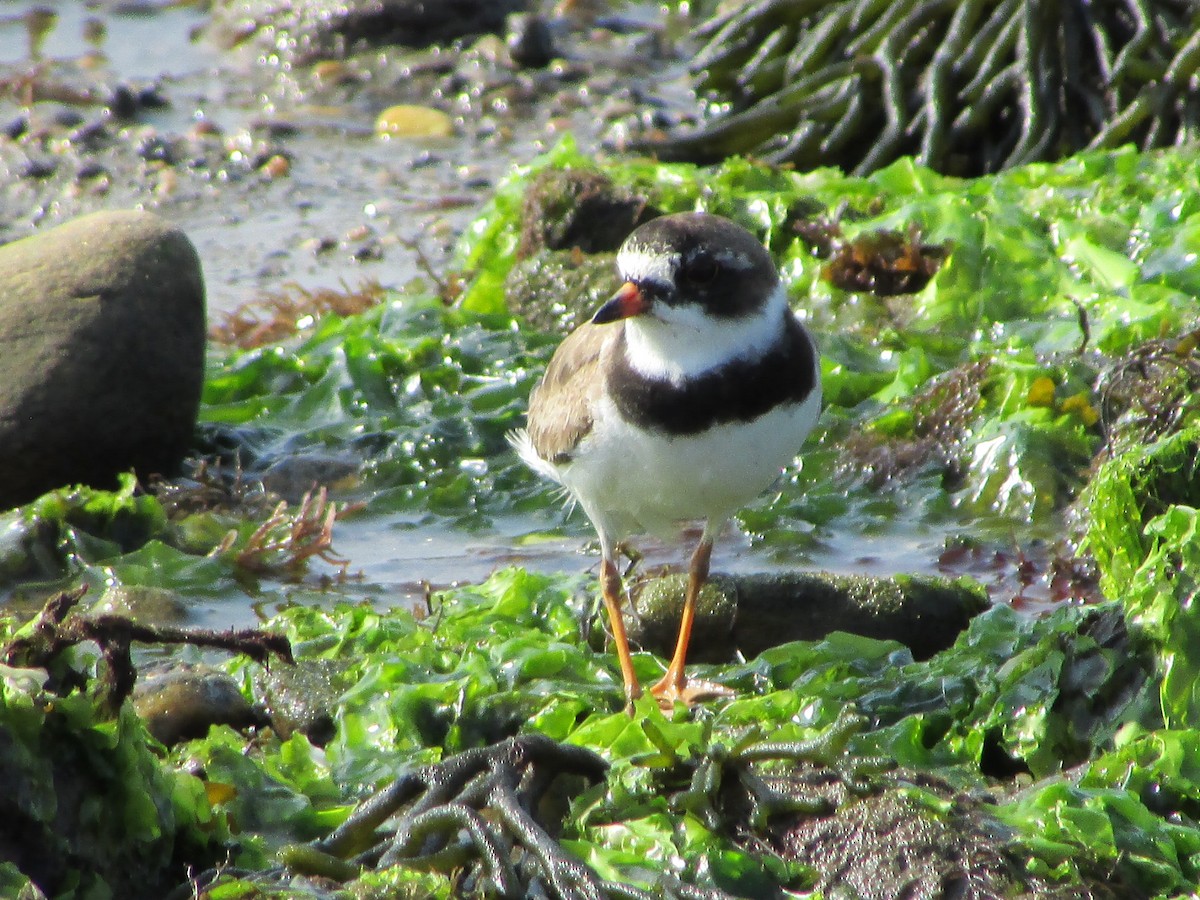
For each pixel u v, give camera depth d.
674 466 8.45
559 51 21.59
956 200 14.48
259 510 12.17
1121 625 8.23
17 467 11.70
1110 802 6.78
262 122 19.75
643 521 9.14
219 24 22.25
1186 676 7.64
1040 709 7.82
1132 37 16.58
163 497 12.09
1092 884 6.37
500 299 15.20
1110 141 15.99
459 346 14.05
